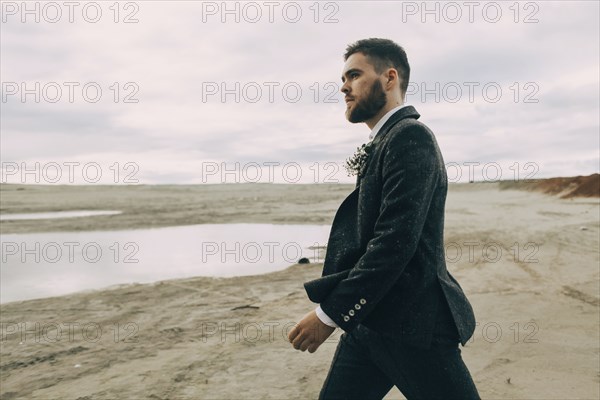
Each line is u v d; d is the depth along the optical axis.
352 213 1.64
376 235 1.43
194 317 5.35
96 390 3.39
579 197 25.81
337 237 1.64
